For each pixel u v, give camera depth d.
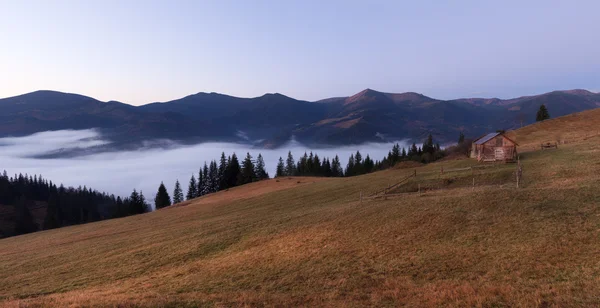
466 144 100.69
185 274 27.28
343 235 31.52
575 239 21.81
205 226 46.44
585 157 46.56
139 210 138.12
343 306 17.19
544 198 30.14
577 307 14.05
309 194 61.16
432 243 25.95
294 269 24.97
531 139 83.38
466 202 32.88
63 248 47.50
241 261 28.72
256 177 144.62
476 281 18.83
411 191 47.50
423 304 16.47
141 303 18.48
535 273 18.59
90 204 181.75
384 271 22.39
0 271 37.44
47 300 21.14
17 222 134.88
